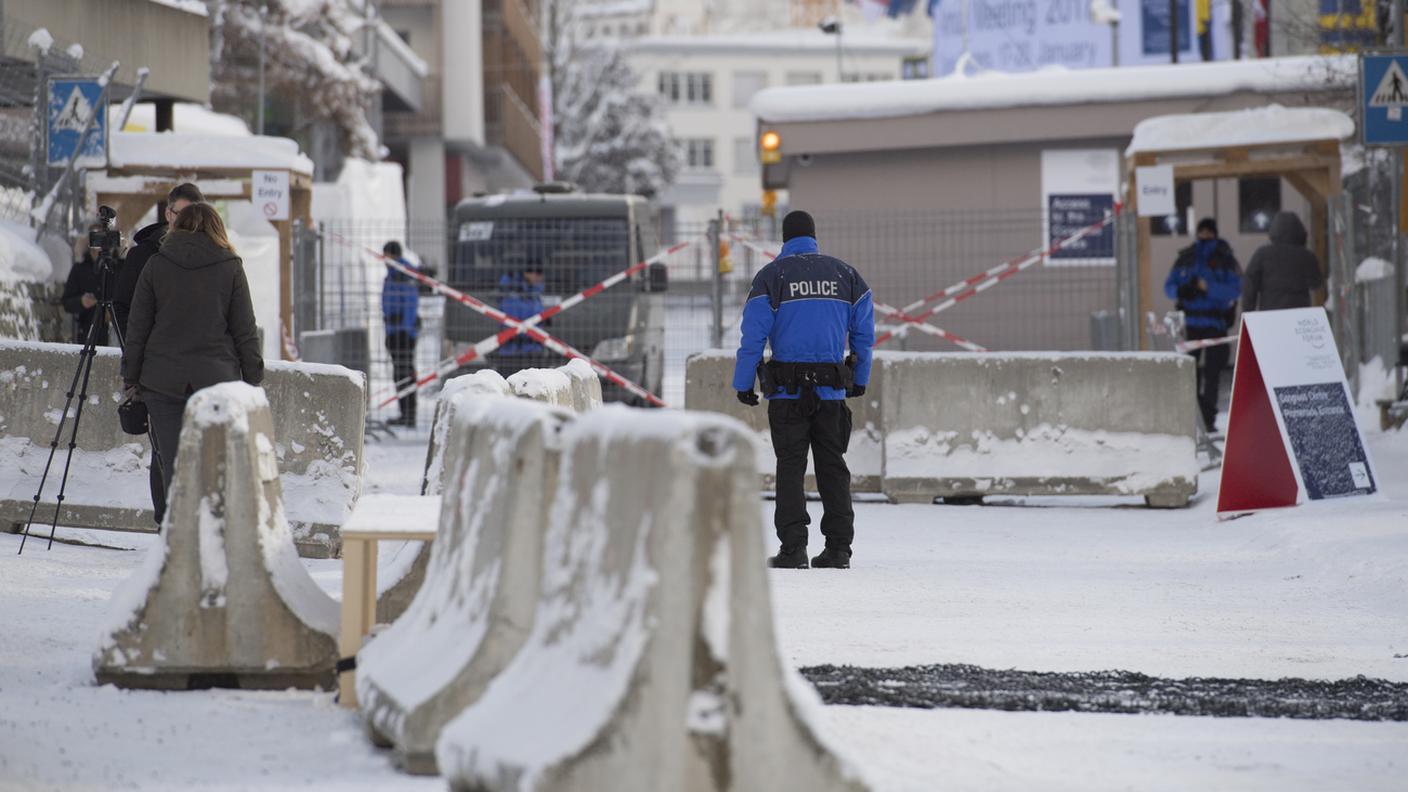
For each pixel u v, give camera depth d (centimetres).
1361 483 3778
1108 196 6931
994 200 7025
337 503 3122
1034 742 1628
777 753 1138
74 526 3219
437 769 1440
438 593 1622
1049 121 6888
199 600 1786
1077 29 9950
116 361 3262
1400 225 5041
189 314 2555
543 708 1210
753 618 1139
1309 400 3794
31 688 1769
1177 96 6812
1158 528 3722
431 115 16075
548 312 5791
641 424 1223
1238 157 5456
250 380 2617
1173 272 5391
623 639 1153
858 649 2153
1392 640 2288
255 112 11038
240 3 10569
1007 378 4191
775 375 2994
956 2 10425
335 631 1814
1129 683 1944
